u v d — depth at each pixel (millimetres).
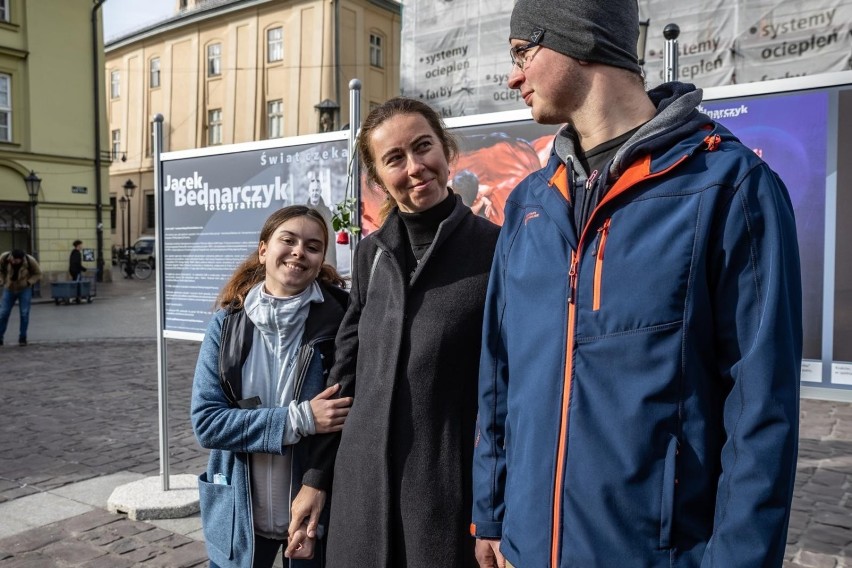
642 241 1242
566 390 1317
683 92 1349
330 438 1964
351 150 3086
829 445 5121
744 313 1163
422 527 1690
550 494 1332
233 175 3543
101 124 22281
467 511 1713
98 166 22156
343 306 2188
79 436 5543
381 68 28188
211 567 2111
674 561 1202
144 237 32625
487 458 1597
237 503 2027
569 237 1365
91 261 22297
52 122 21109
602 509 1242
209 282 3689
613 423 1237
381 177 1871
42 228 20953
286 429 1939
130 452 5098
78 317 14422
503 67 8977
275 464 2045
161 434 3971
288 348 2082
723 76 7305
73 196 21672
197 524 3689
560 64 1372
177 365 8898
